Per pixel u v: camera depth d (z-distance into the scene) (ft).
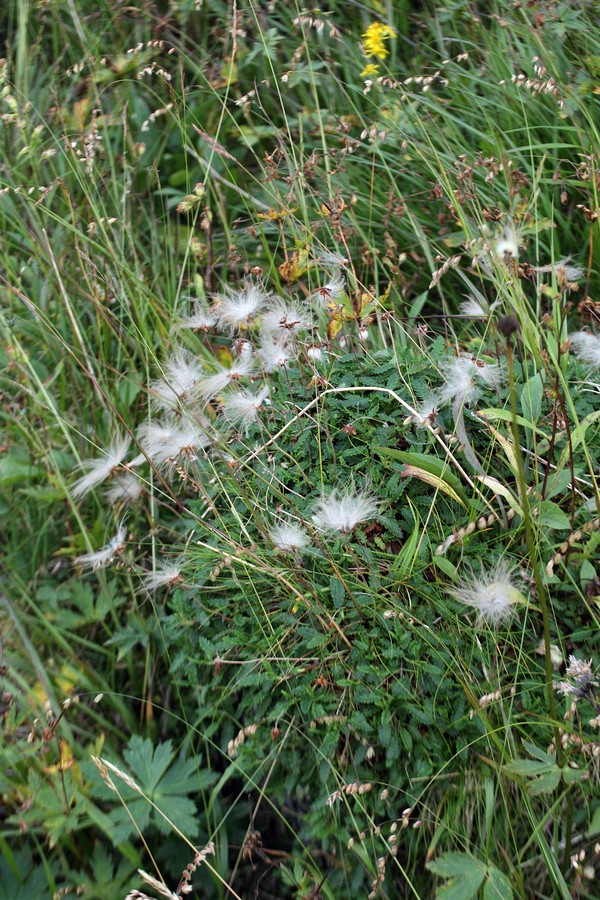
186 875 2.96
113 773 3.17
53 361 3.91
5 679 3.35
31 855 3.18
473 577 3.12
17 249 4.11
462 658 3.09
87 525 3.70
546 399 3.31
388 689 3.07
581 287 3.91
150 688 3.38
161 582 3.30
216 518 3.34
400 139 4.03
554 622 3.11
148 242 4.19
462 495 3.20
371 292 3.65
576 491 3.18
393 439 3.31
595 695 3.02
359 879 3.10
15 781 3.23
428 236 4.05
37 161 4.05
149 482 3.50
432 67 4.34
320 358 3.47
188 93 4.27
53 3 4.45
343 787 2.97
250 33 4.48
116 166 4.27
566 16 4.09
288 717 3.14
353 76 4.35
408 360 3.42
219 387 3.37
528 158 4.05
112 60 4.29
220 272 4.13
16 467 3.66
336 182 4.01
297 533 3.16
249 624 3.23
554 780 2.86
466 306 3.56
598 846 2.88
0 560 3.58
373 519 3.22
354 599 3.10
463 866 2.90
